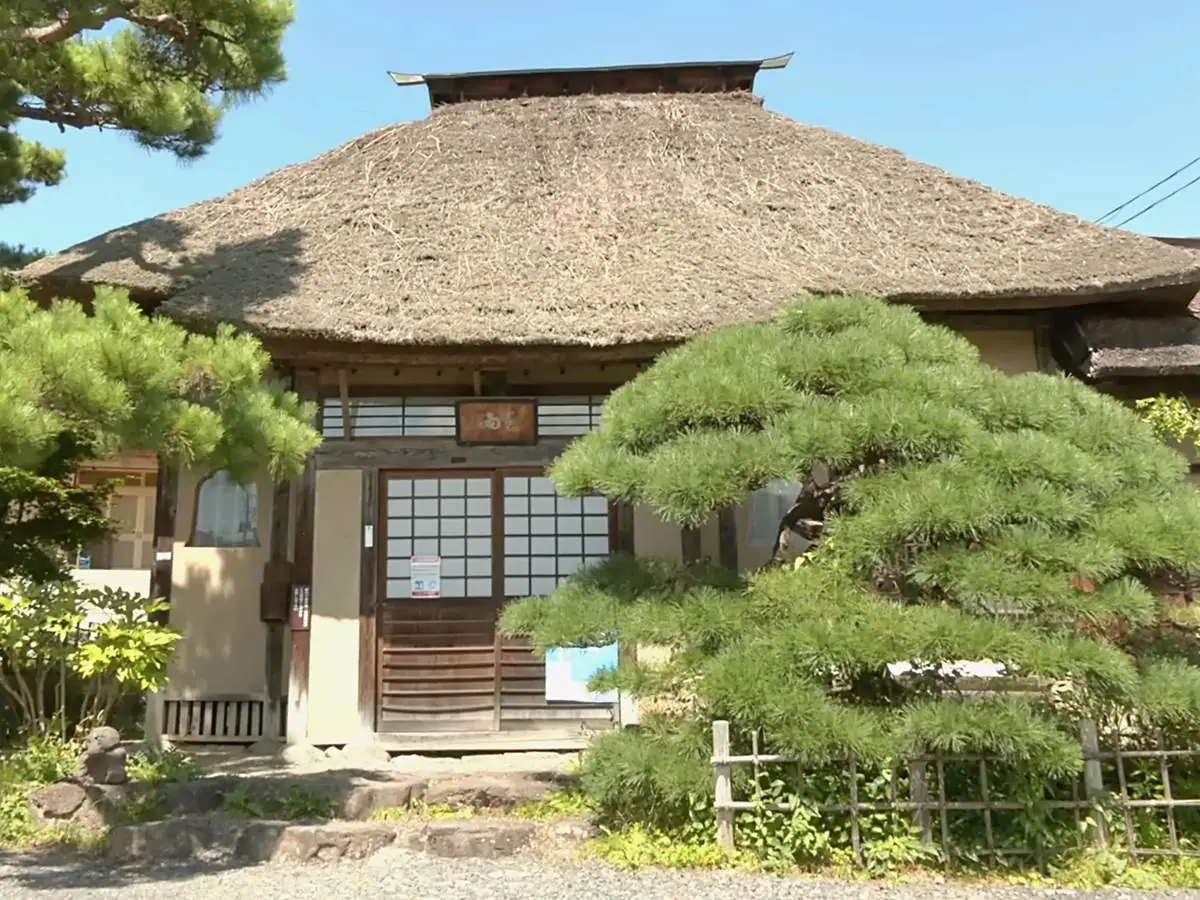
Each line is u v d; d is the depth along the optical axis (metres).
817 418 4.98
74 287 8.02
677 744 5.25
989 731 4.43
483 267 8.30
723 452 4.95
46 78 8.03
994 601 4.68
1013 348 8.58
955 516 4.62
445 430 8.15
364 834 5.45
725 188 9.88
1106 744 5.22
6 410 4.12
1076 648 4.55
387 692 7.77
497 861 5.25
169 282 7.94
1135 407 7.96
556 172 10.26
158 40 8.24
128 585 10.76
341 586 7.77
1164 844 4.97
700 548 8.01
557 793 6.16
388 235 8.94
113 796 6.01
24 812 5.89
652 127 11.20
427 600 7.96
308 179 10.24
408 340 7.27
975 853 4.82
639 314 7.48
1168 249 8.23
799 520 6.07
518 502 8.15
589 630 5.29
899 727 4.58
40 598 6.29
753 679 4.61
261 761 7.21
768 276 8.03
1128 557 4.81
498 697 7.80
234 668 7.95
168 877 5.02
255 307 7.42
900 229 9.02
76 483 9.07
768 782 5.11
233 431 5.33
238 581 8.09
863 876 4.75
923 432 4.90
